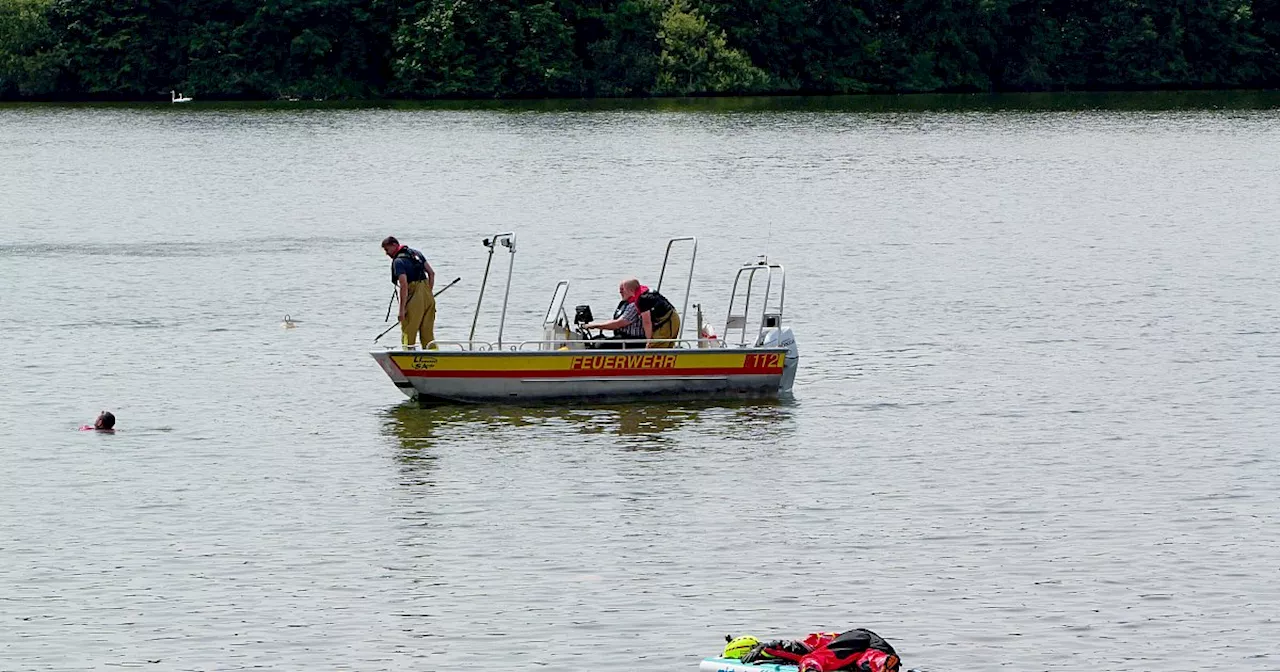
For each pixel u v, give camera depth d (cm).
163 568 4475
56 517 4928
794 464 5491
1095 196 14350
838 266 10012
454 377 6319
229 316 8369
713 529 4791
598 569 4456
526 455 5616
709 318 8288
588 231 11881
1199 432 5897
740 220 12538
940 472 5384
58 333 7881
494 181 15712
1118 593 4250
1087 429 5953
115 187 15375
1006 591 4275
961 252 10662
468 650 3912
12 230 12112
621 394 6384
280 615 4134
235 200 14300
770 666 3594
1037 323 8069
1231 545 4612
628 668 3791
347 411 6272
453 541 4697
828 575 4397
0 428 6006
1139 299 8781
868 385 6688
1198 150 19438
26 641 3975
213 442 5809
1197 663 3819
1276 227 12025
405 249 6450
